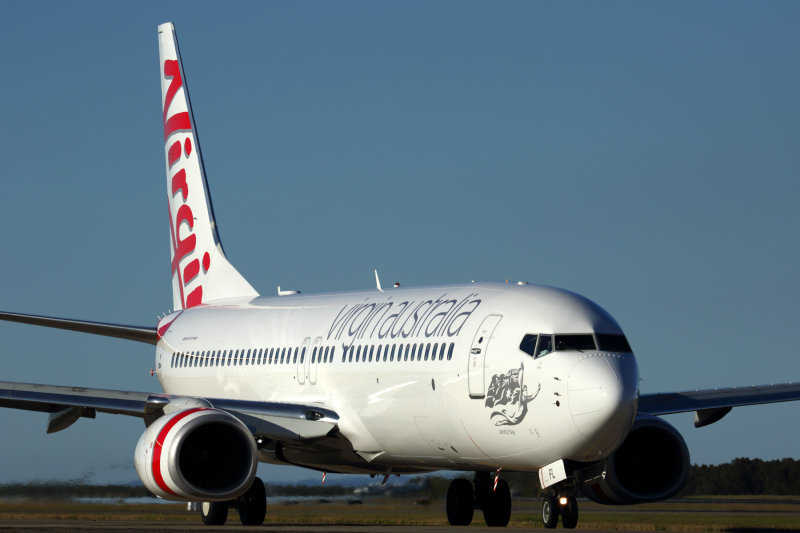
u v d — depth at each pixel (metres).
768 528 94.81
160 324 117.88
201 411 79.44
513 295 77.56
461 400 76.56
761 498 157.62
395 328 84.94
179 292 122.38
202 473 80.44
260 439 87.50
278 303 104.44
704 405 85.06
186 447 80.06
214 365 106.25
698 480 162.88
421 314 83.50
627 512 128.75
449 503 93.38
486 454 76.44
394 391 82.81
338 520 109.50
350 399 87.62
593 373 69.44
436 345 79.69
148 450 78.75
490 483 91.31
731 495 161.88
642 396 85.44
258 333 102.19
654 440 80.75
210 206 119.00
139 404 86.38
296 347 95.69
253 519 91.19
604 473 73.38
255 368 100.25
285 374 96.06
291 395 95.19
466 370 76.25
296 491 121.19
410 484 117.56
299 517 112.88
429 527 84.25
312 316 97.44
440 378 78.19
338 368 89.44
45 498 117.00
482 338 76.06
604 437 69.38
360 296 94.62
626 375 70.06
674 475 79.75
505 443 73.88
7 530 73.50
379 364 84.75
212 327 109.56
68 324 110.94
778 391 87.06
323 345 92.38
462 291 82.62
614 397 68.69
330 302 97.44
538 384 71.31
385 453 86.12
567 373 70.06
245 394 101.44
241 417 85.94
